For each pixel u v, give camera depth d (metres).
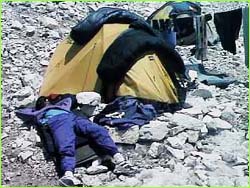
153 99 16.36
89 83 17.52
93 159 13.89
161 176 13.13
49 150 14.36
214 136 15.33
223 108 16.95
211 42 24.02
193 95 18.31
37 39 23.58
